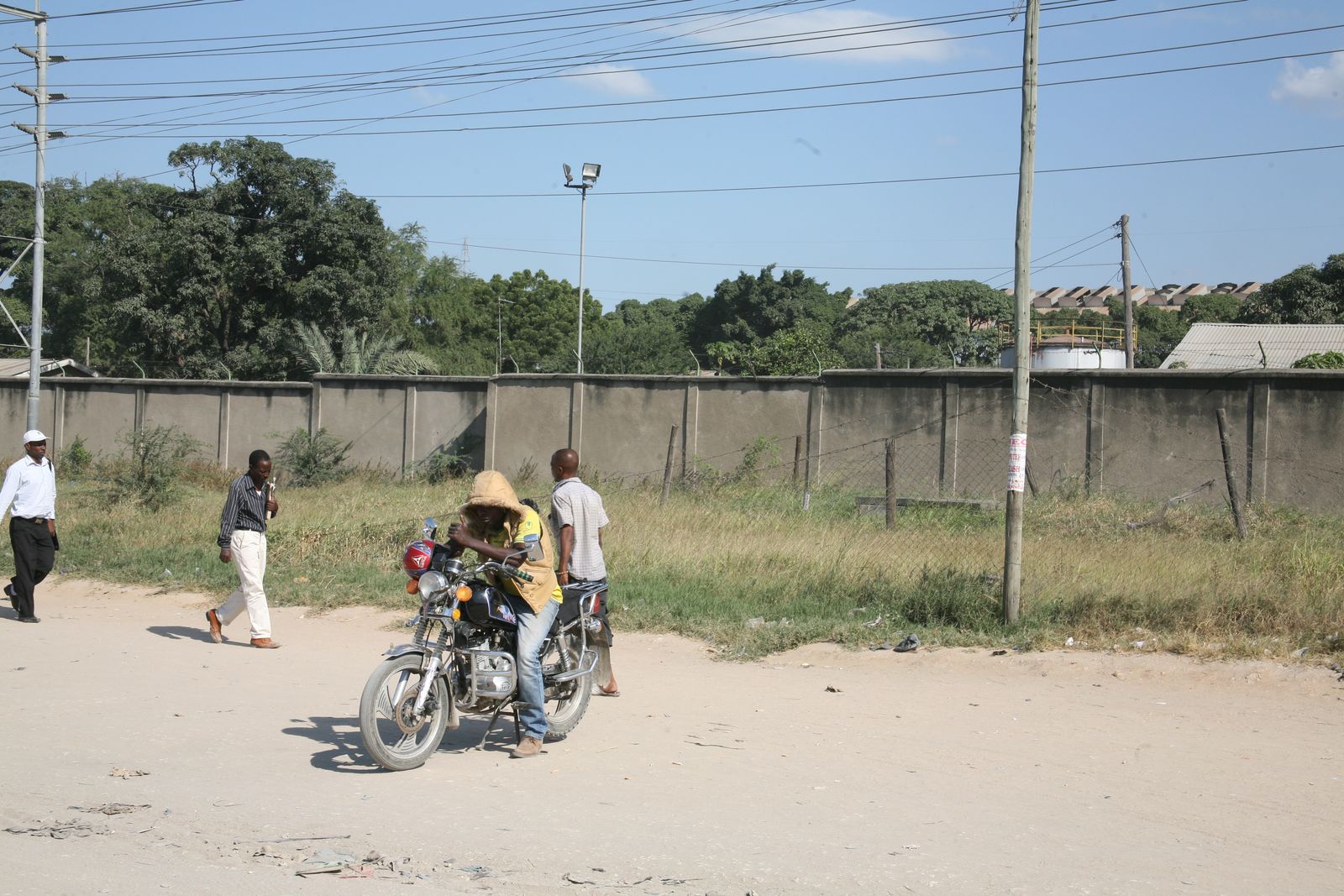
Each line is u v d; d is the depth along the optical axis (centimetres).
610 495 1969
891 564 1205
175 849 499
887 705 789
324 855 489
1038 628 970
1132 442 2022
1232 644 886
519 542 668
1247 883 462
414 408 2847
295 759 659
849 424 2291
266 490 1054
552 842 507
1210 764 646
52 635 1091
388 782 612
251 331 4175
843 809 561
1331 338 4025
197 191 4131
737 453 2420
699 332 6544
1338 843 518
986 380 2164
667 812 555
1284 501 1884
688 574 1260
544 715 673
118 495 1988
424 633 661
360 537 1540
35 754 667
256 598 1033
